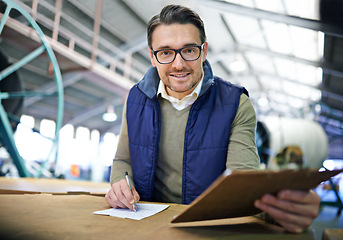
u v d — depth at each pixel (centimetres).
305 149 172
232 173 41
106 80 855
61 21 783
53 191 117
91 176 1134
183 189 105
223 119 102
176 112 109
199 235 52
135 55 1039
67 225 56
